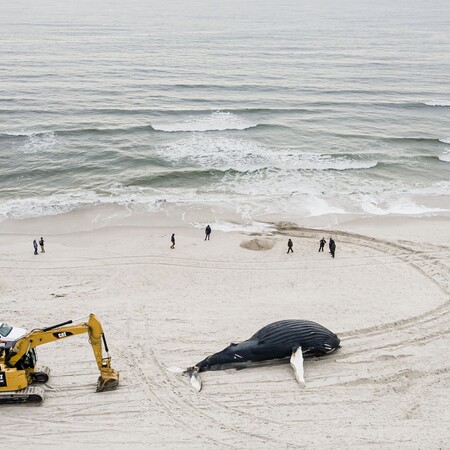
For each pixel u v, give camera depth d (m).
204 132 44.44
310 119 48.97
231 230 28.94
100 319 18.38
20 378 13.52
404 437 12.30
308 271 23.83
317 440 12.30
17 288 21.86
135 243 27.11
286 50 86.94
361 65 75.88
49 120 45.97
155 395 14.13
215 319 18.48
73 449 12.19
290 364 15.48
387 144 43.09
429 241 27.00
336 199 33.16
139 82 60.62
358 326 17.70
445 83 66.12
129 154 39.06
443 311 18.98
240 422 13.05
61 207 31.56
